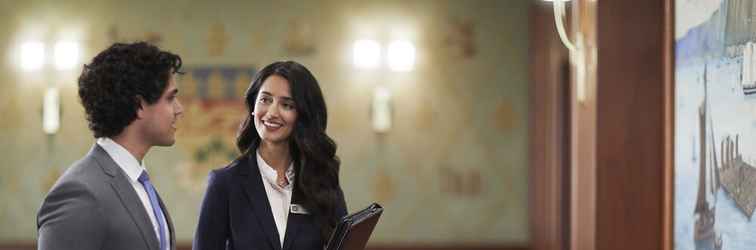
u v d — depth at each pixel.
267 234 2.83
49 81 7.45
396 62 7.29
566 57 5.65
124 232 2.04
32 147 7.50
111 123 2.10
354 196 7.40
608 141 3.59
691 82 3.00
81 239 1.97
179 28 7.36
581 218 4.12
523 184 7.37
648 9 3.54
